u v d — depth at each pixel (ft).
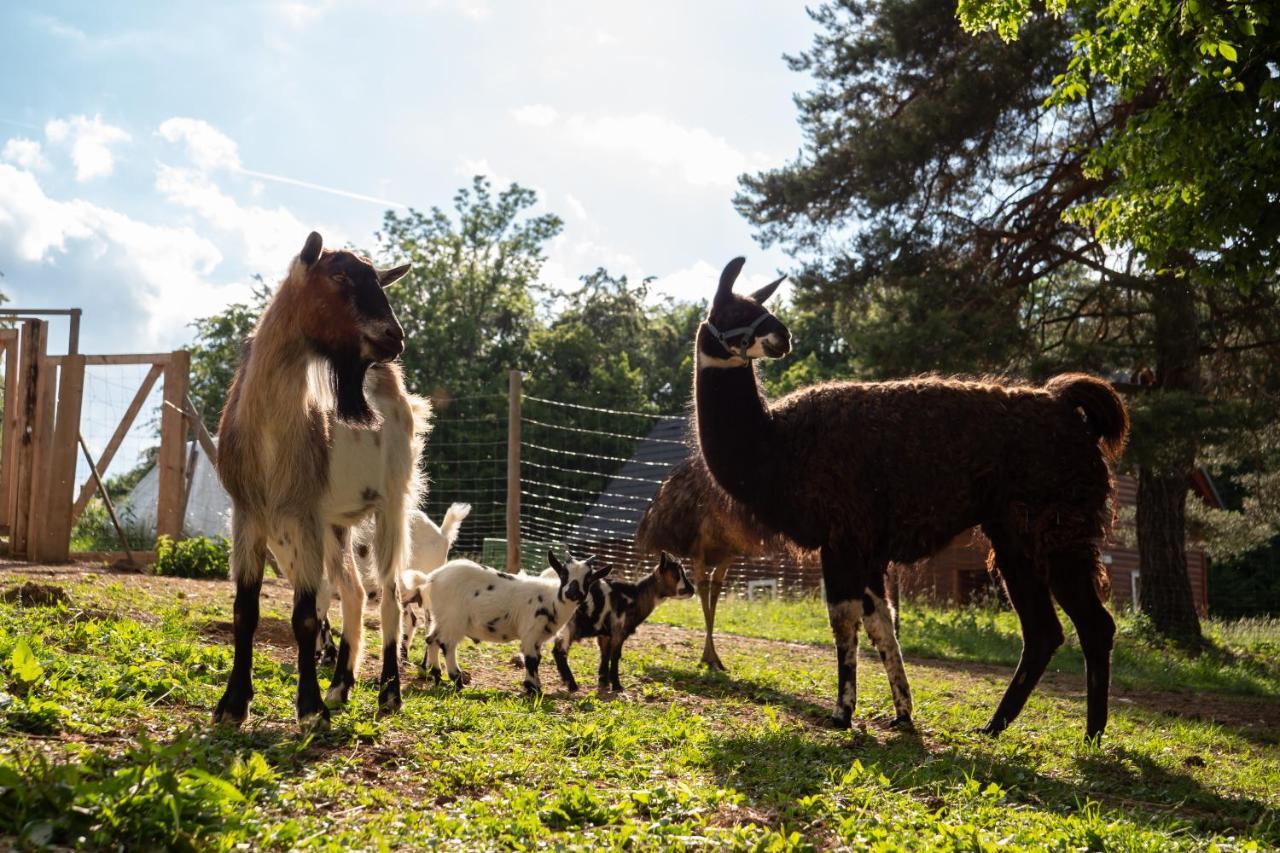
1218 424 55.52
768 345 24.79
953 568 94.53
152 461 67.72
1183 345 61.87
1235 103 30.63
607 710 24.25
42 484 43.16
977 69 63.16
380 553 21.70
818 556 27.89
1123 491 103.81
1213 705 41.19
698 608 61.05
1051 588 25.46
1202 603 117.19
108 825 10.66
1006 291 64.90
